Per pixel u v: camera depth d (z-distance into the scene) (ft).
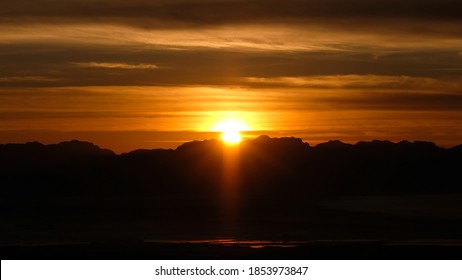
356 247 297.74
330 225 447.42
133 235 395.75
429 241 345.72
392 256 274.36
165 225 462.19
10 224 466.70
